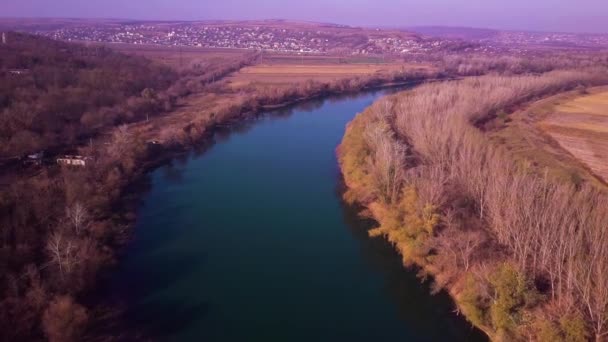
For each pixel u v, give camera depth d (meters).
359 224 79.88
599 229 54.75
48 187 75.81
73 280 54.28
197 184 97.19
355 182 90.62
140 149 103.69
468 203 70.62
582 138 112.44
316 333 52.94
